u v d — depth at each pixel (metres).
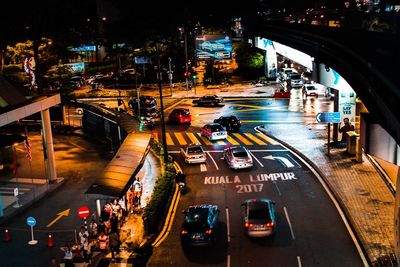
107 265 25.44
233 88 87.12
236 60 100.50
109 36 108.31
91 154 48.59
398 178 17.78
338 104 44.69
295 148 45.56
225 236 28.42
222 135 50.47
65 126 58.75
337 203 32.56
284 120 58.56
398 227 17.14
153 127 57.84
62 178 40.38
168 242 27.95
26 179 40.62
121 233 29.33
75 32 75.12
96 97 83.50
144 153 35.12
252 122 58.44
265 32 69.75
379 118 19.06
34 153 49.03
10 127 60.38
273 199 33.78
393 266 23.73
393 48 27.20
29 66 64.25
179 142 50.66
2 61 71.94
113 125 50.22
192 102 73.75
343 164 40.12
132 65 111.06
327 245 26.66
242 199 34.12
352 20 95.12
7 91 34.53
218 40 87.81
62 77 76.56
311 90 72.88
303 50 47.12
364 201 32.19
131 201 33.06
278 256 25.67
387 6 93.12
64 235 29.34
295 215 30.88
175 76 97.88
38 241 28.56
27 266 25.53
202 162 42.81
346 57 29.45
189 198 34.88
